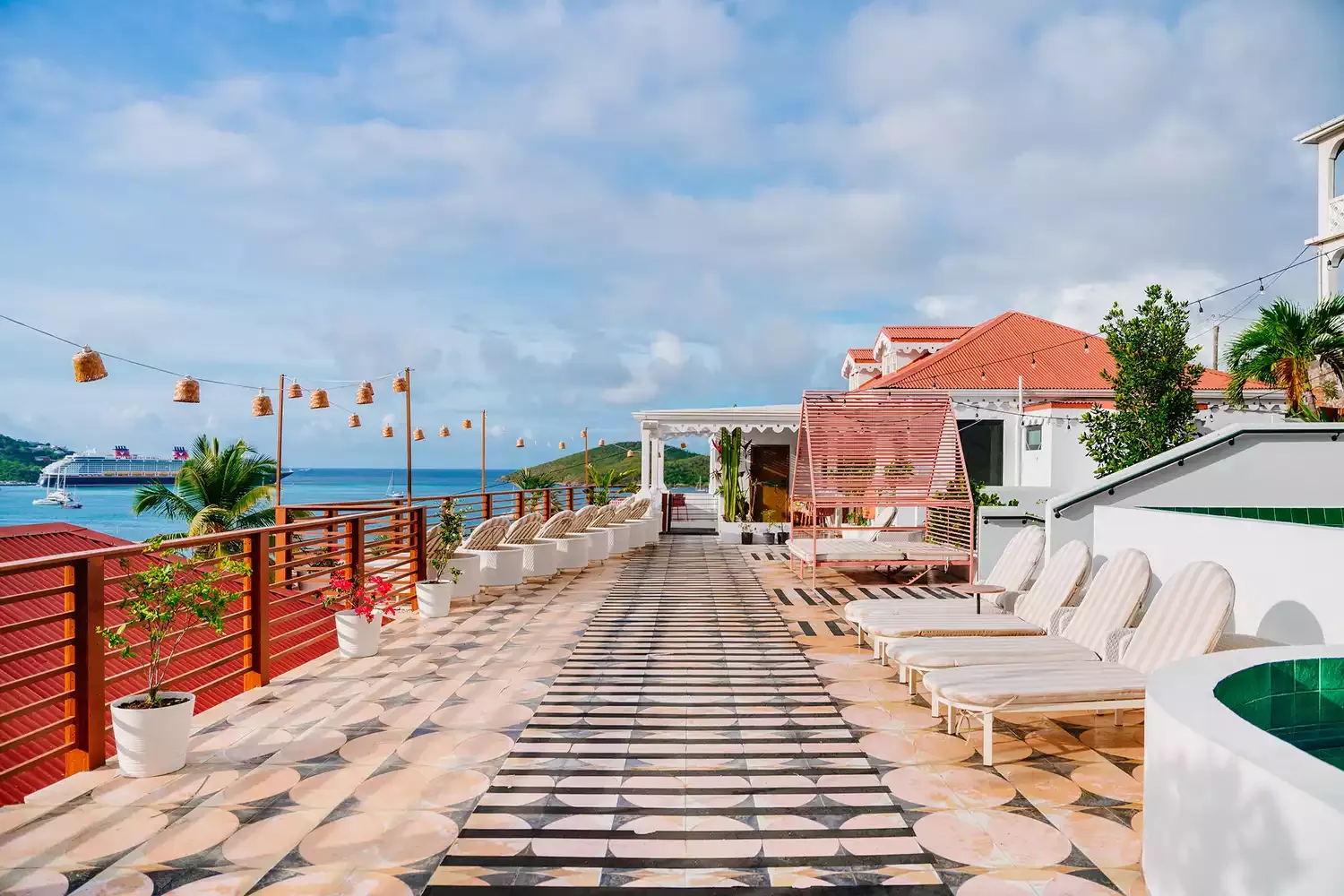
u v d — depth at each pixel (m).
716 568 12.50
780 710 5.17
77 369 8.06
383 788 3.86
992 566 10.51
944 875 3.05
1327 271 14.53
